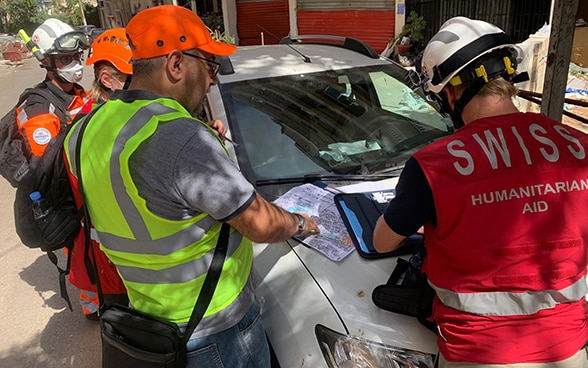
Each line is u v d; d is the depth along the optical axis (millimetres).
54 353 2936
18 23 39156
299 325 1663
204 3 17297
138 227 1405
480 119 1376
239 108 2586
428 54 1447
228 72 2809
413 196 1314
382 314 1615
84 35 2953
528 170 1269
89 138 1440
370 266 1810
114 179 1367
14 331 3152
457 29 1396
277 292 1791
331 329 1602
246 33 13117
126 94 1465
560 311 1305
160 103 1410
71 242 2152
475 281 1294
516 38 9109
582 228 1278
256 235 1471
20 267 3936
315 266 1828
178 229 1396
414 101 2896
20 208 2004
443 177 1268
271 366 1684
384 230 1396
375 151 2607
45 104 2686
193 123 1369
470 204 1251
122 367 1538
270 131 2535
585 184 1281
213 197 1340
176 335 1447
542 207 1257
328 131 2639
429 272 1408
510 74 1390
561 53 2555
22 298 3500
